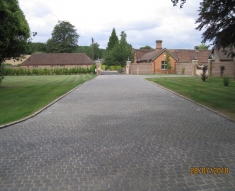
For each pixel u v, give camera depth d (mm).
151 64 46625
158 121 8680
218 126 7938
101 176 4457
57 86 21609
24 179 4379
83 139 6656
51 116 9773
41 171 4695
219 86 19734
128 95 15633
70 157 5375
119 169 4738
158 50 50375
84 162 5098
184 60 50812
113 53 57094
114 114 9938
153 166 4863
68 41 75125
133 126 7988
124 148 5902
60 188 4051
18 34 19469
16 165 4984
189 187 4047
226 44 14070
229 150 5723
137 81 26844
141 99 13930
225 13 12680
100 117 9422
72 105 12273
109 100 13672
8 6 17438
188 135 6949
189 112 10258
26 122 8797
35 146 6133
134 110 10727
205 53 53625
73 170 4723
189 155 5430
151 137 6773
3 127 8047
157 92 17109
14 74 47594
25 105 12094
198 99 13406
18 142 6473
